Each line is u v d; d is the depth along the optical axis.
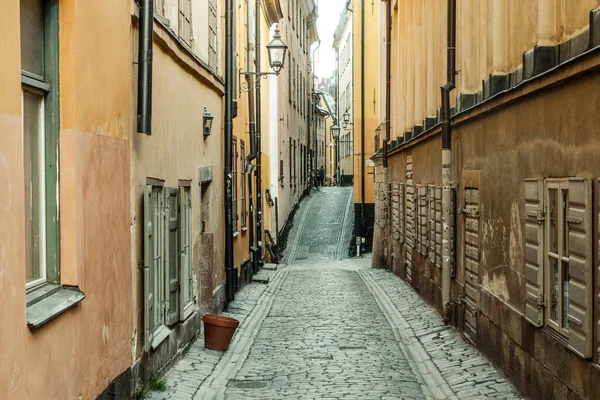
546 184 6.92
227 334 10.41
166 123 8.91
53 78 5.41
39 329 4.73
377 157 24.19
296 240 32.88
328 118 80.12
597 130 5.67
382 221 23.31
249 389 8.48
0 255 4.10
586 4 6.17
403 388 8.49
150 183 8.08
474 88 10.88
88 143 5.79
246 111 19.58
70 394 5.34
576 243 6.03
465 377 8.73
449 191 11.52
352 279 20.55
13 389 4.28
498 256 8.77
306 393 8.27
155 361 8.20
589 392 5.86
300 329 12.50
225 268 14.40
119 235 6.73
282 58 16.97
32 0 5.19
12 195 4.27
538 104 7.17
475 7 10.79
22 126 4.64
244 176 18.88
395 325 12.85
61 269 5.50
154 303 8.13
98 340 6.04
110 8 6.41
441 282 12.78
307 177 46.41
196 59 10.62
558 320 6.64
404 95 18.75
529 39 7.74
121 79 6.80
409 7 17.25
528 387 7.52
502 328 8.55
